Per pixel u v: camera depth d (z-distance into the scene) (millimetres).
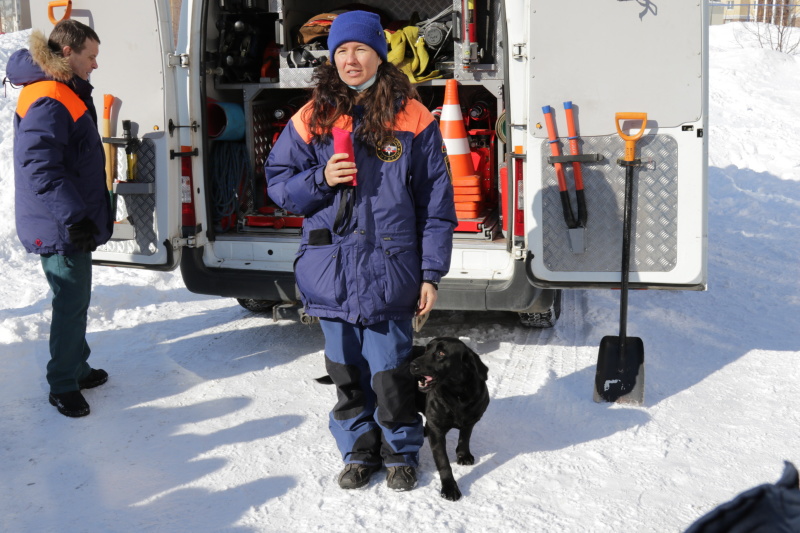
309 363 4379
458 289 4074
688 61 3561
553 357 4359
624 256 3691
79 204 3441
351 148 2691
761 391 3838
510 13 3773
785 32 15672
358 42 2740
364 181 2830
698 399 3758
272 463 3223
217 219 4734
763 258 6441
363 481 3004
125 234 4293
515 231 3932
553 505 2855
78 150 3535
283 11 5129
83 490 3027
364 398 3084
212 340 4762
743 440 3326
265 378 4156
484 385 3033
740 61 13773
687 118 3607
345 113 2805
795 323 4855
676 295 5484
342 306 2873
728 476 3031
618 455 3225
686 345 4500
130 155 4180
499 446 3342
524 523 2738
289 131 2906
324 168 2791
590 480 3031
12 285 5930
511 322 4965
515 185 3900
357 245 2832
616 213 3754
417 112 2859
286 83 4902
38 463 3238
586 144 3717
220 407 3787
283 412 3723
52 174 3365
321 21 5012
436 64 5008
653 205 3713
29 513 2867
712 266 6230
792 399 3734
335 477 3100
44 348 4559
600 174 3734
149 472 3162
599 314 5031
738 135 10766
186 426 3580
